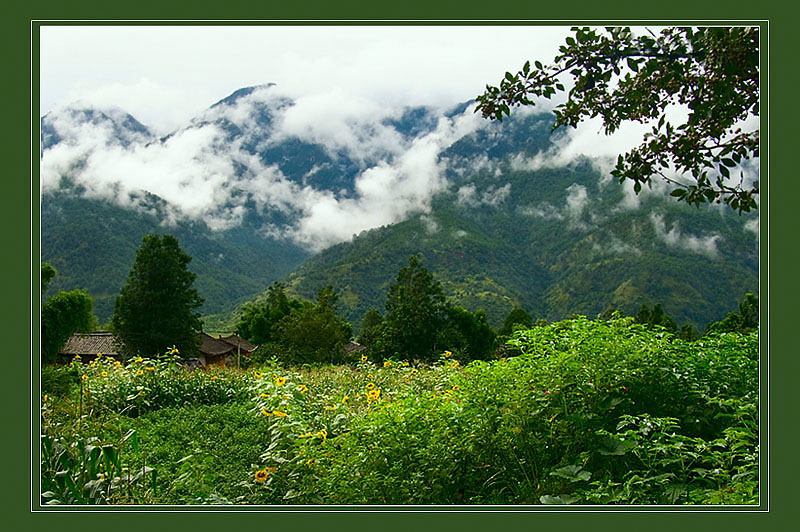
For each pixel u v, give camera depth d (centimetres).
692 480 398
